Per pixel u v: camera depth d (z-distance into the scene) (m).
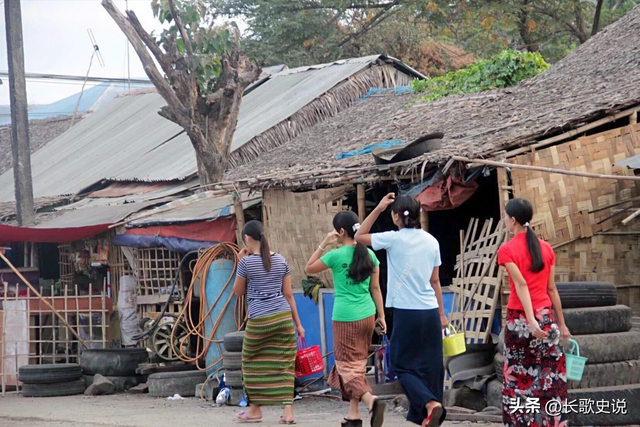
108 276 21.11
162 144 28.03
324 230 15.82
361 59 28.67
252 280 11.72
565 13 35.34
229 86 21.30
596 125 13.30
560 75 19.91
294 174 15.97
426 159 13.12
